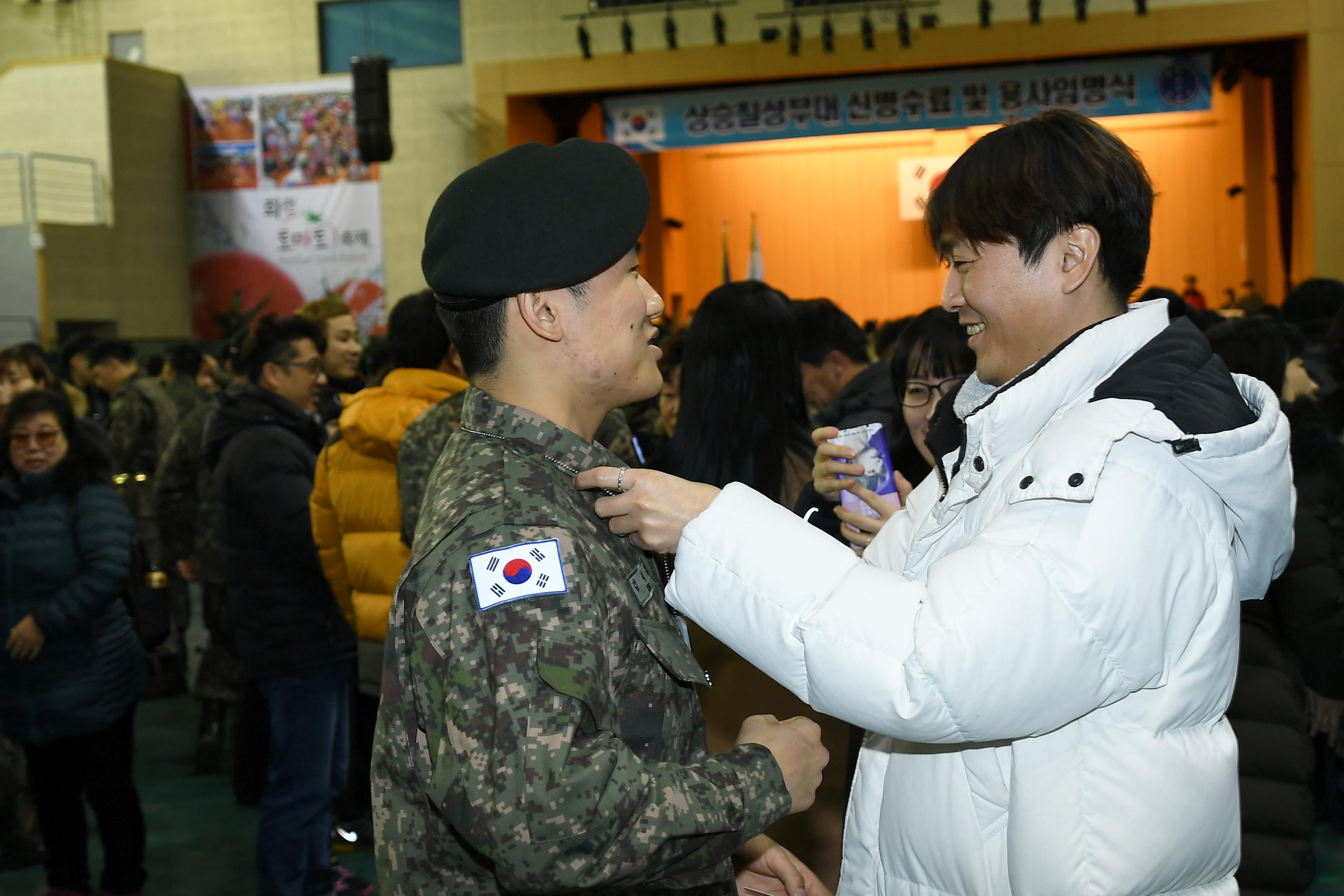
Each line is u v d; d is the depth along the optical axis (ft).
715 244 49.70
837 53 36.94
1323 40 34.50
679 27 38.01
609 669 3.11
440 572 3.05
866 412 7.35
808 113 37.83
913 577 3.68
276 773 8.64
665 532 3.42
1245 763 7.25
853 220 48.52
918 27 36.37
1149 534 3.07
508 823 2.80
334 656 8.77
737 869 4.10
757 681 5.48
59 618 8.18
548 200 3.26
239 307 41.01
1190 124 44.98
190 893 9.61
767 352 5.88
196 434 14.67
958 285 3.63
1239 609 3.56
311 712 8.67
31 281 37.14
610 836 2.85
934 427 4.02
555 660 2.90
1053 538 3.05
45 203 39.06
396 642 3.19
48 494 8.46
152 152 40.60
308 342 9.64
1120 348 3.31
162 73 41.04
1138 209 3.34
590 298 3.35
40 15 42.09
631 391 3.51
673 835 2.94
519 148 3.36
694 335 5.98
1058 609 2.99
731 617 3.36
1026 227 3.33
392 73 39.83
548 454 3.35
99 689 8.41
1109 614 3.00
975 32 35.99
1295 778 7.18
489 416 3.42
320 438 9.65
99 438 8.71
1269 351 7.97
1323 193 35.01
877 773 3.83
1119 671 3.06
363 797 10.73
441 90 39.58
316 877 8.65
